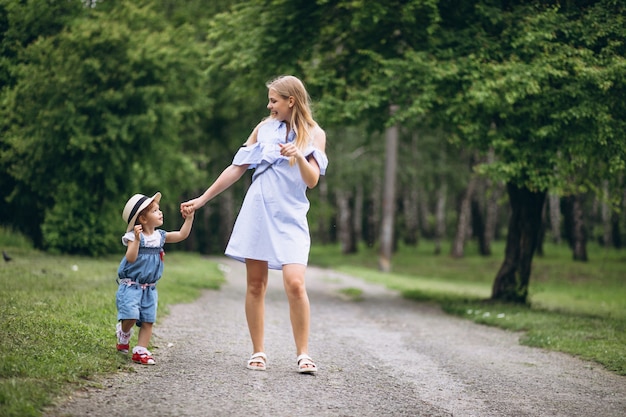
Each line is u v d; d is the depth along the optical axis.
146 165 20.14
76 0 16.05
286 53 14.20
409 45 13.48
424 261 35.00
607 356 6.93
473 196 39.53
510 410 4.53
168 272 14.84
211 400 4.12
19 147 15.12
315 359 5.99
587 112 10.70
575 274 26.03
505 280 13.79
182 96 20.98
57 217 18.20
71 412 3.62
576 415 4.49
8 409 3.42
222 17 15.05
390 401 4.51
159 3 20.88
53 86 15.65
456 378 5.60
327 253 41.81
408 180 35.38
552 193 13.66
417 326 10.04
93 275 11.30
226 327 7.65
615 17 10.97
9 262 12.54
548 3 11.84
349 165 34.50
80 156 17.39
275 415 3.90
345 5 12.79
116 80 17.73
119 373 4.65
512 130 11.73
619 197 14.18
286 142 5.09
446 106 12.40
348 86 13.77
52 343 5.02
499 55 11.91
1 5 13.39
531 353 7.48
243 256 5.01
